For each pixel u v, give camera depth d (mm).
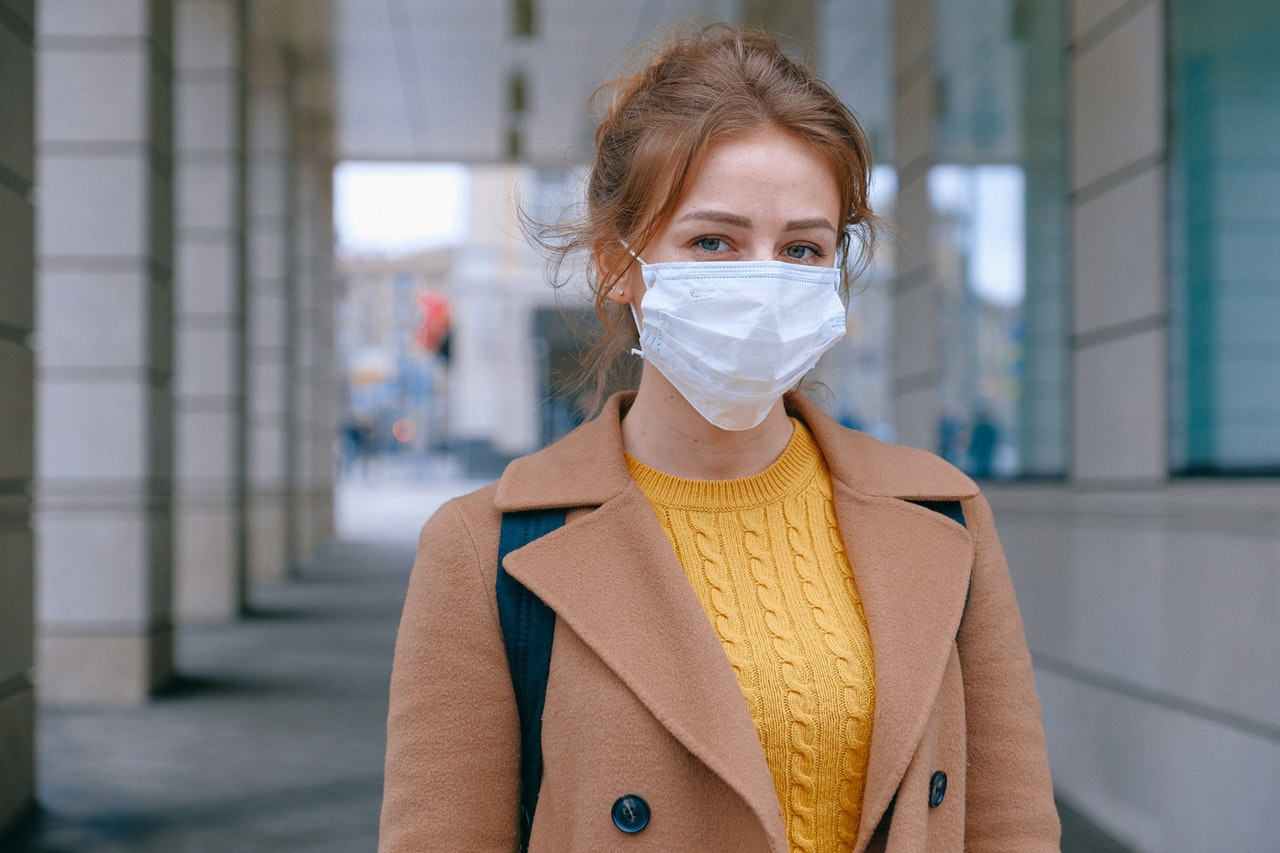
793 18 9727
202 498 10414
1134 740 4547
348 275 65062
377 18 11422
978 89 6480
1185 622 4164
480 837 1375
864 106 8898
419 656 1404
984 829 1447
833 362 7512
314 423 16344
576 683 1365
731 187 1406
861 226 1616
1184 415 4316
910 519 1492
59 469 7094
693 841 1322
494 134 16266
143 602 7129
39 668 7043
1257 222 3855
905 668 1379
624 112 1509
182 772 5488
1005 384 6102
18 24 4621
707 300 1412
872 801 1333
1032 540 5656
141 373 7152
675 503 1501
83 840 4484
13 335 4672
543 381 37750
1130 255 4660
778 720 1363
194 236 10227
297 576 14242
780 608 1440
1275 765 3586
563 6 10836
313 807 4918
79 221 7117
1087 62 5062
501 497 1433
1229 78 4016
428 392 50656
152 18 7277
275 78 12930
